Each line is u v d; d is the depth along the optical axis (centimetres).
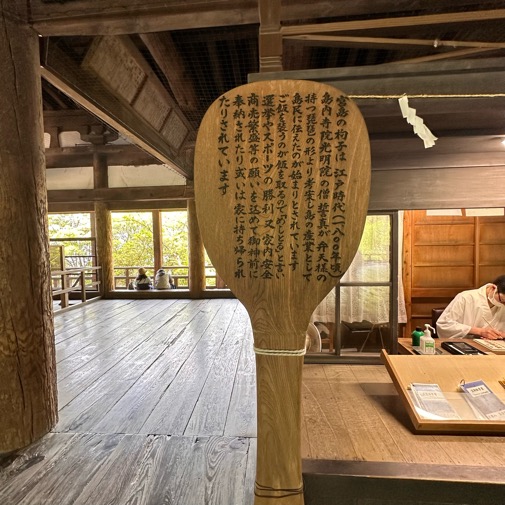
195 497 160
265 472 90
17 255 200
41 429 210
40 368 211
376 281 185
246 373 311
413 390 119
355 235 86
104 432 215
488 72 96
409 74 99
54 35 215
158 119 432
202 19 207
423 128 90
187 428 218
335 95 85
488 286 237
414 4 189
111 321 534
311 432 112
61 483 171
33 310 208
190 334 451
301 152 87
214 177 89
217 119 89
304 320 88
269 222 88
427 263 309
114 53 280
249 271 89
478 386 118
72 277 834
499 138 157
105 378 301
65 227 1021
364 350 188
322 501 96
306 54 311
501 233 300
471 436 108
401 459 98
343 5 188
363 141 85
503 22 213
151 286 790
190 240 741
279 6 127
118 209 770
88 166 763
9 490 167
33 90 209
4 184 195
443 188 167
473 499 90
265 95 87
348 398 136
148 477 174
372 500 97
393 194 170
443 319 238
